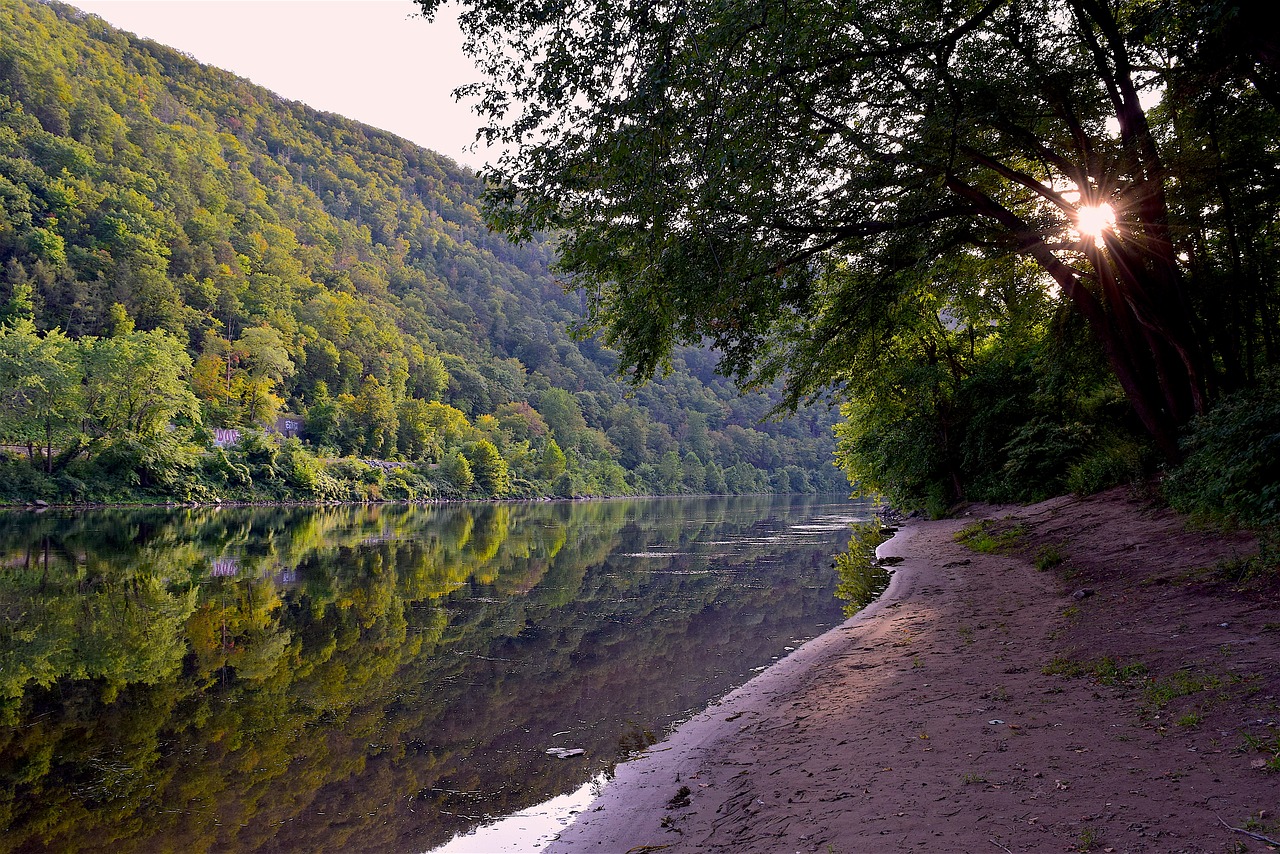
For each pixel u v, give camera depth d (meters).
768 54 7.58
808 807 3.79
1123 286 10.80
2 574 14.80
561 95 8.00
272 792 4.90
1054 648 6.18
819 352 14.48
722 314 9.84
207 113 195.88
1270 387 8.12
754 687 6.87
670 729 6.06
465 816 4.48
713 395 180.50
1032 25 9.64
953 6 8.59
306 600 12.49
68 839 4.23
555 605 12.25
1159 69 9.69
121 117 121.56
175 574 15.39
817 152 9.54
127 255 88.94
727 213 9.12
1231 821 2.89
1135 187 9.97
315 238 159.75
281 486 61.88
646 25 7.48
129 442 49.22
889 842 3.17
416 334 145.38
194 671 8.02
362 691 7.33
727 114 7.78
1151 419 11.04
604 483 118.00
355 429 88.69
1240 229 11.12
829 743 4.84
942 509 25.39
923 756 4.23
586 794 4.75
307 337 106.06
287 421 85.00
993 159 10.95
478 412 130.75
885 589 11.77
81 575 14.90
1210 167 9.59
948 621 8.16
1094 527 11.94
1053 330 15.26
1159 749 3.75
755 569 17.25
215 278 102.69
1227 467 8.12
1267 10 6.60
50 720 6.38
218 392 75.94
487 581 15.12
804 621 10.85
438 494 84.06
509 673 8.02
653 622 10.83
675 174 8.10
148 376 52.62
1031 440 20.45
